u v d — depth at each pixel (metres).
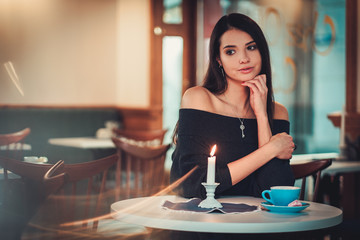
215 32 1.88
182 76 7.36
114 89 7.98
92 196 4.48
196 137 1.80
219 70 1.91
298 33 8.30
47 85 7.38
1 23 7.03
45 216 3.17
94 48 7.77
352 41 4.48
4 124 6.74
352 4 4.48
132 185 5.29
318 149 8.66
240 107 1.91
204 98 1.87
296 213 1.48
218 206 1.52
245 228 1.31
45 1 7.34
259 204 1.64
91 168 2.11
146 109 7.02
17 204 2.01
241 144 1.86
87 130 7.36
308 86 8.53
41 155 4.75
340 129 4.23
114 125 6.17
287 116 2.05
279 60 8.22
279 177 1.79
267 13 8.02
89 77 7.75
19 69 7.14
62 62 7.51
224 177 1.69
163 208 1.52
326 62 8.44
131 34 7.57
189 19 7.40
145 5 7.20
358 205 4.05
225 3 7.67
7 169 1.96
